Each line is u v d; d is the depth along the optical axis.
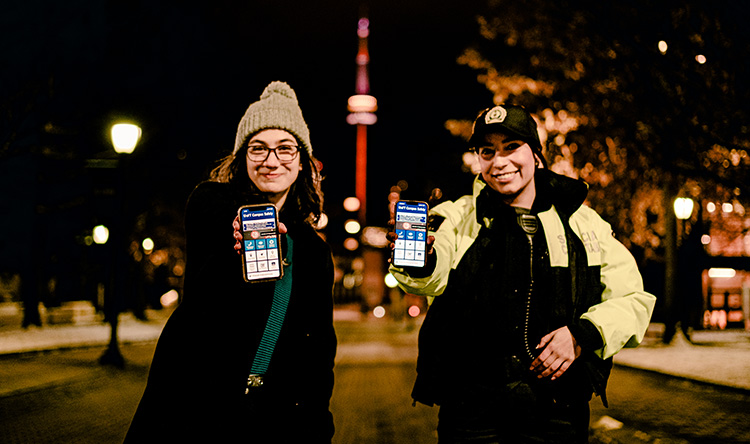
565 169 18.50
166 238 33.91
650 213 23.23
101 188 18.48
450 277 3.03
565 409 2.91
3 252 30.23
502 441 2.92
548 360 2.76
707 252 30.27
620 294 3.02
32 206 29.52
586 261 3.02
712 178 11.33
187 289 2.88
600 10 11.65
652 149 11.72
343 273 77.19
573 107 17.39
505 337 2.94
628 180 19.72
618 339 2.80
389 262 2.96
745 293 30.84
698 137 11.12
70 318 30.48
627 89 11.84
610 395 11.75
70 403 11.04
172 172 31.02
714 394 11.84
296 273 3.05
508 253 3.00
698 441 7.89
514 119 3.00
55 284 33.34
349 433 8.73
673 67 11.18
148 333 27.14
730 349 20.06
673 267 21.06
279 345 2.94
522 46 17.78
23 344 20.23
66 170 26.62
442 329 3.00
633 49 11.45
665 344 20.95
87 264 33.31
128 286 33.88
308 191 3.32
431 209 3.01
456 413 2.95
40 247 26.97
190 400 2.73
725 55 11.08
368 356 20.83
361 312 57.44
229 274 2.91
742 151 11.11
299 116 3.21
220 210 2.96
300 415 2.94
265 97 3.22
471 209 3.13
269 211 2.90
